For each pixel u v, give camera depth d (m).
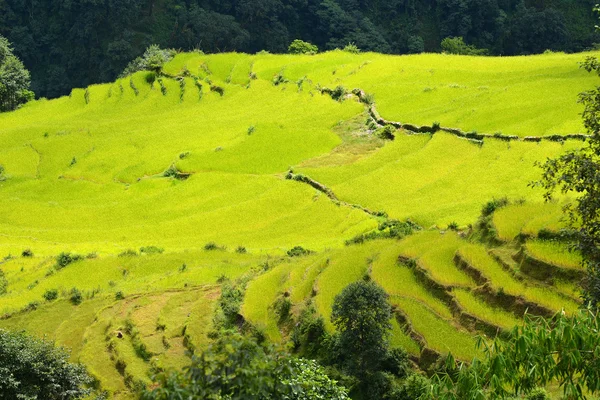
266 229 60.53
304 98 92.94
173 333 39.53
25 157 94.38
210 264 51.53
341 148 75.44
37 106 118.69
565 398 16.19
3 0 159.38
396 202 59.34
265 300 40.19
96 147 92.44
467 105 74.56
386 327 28.52
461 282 34.19
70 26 158.75
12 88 122.75
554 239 34.06
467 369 15.36
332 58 105.94
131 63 136.25
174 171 77.81
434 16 163.62
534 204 40.34
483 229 39.53
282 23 164.50
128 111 107.44
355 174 67.12
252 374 12.48
